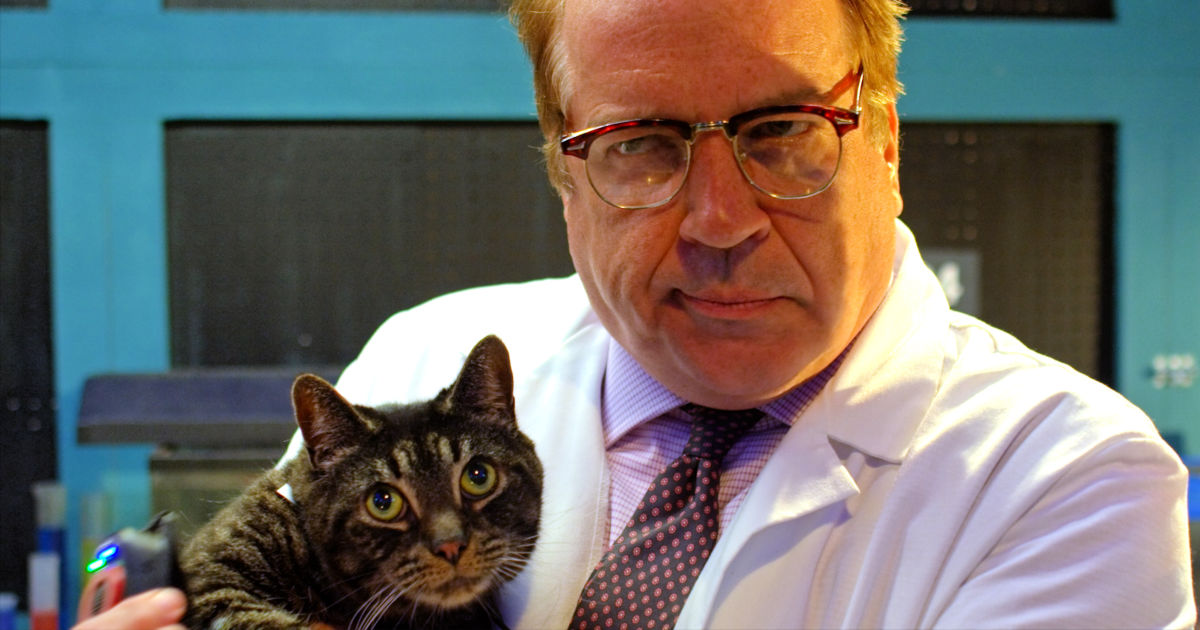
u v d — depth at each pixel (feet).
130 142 4.42
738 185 2.48
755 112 2.47
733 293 2.52
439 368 3.26
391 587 2.79
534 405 3.07
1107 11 4.73
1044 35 4.66
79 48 4.36
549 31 2.71
